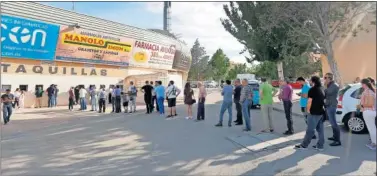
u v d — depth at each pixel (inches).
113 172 189.3
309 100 235.1
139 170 193.3
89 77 882.8
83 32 836.0
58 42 784.3
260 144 265.3
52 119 502.6
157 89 560.7
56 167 201.8
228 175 180.4
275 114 538.9
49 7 759.7
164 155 233.8
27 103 736.3
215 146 264.8
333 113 248.4
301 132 329.4
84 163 212.2
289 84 323.0
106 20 904.3
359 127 298.2
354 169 178.5
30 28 713.6
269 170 187.8
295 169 187.5
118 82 967.6
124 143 285.1
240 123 408.2
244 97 349.4
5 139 314.2
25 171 192.9
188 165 204.1
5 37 668.7
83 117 531.2
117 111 620.7
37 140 307.1
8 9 666.8
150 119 482.6
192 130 359.9
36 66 754.8
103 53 905.5
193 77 2864.2
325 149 237.0
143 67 1065.5
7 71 692.7
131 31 986.1
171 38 1222.9
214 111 614.5
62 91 815.1
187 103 486.6
